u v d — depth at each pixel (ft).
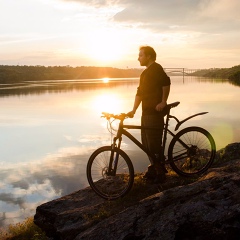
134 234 13.41
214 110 176.76
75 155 94.63
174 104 17.54
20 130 146.61
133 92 415.23
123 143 93.91
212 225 12.17
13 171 82.99
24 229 22.97
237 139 93.71
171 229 12.72
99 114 190.49
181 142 18.04
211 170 17.63
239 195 13.03
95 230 14.49
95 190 17.66
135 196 17.49
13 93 438.81
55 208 18.60
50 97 361.51
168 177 18.85
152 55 17.52
